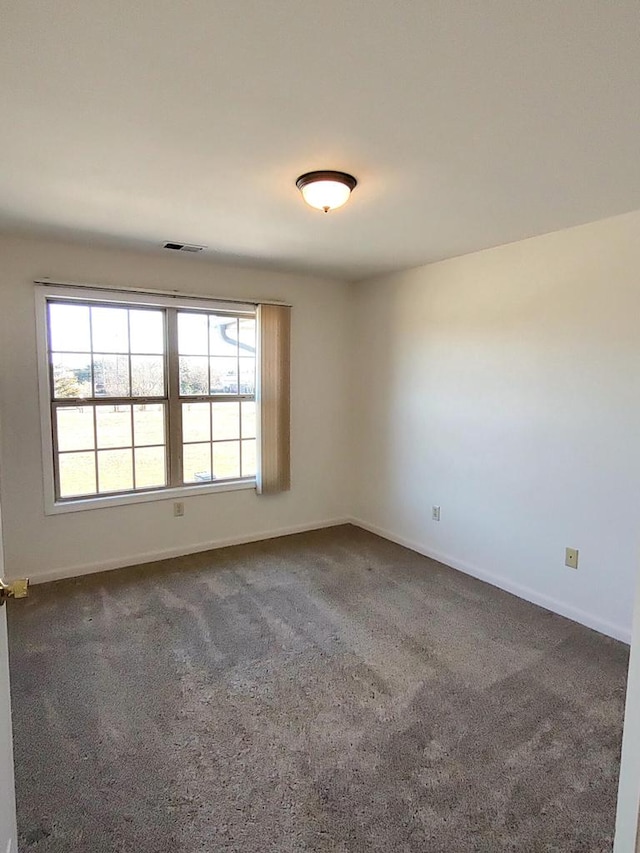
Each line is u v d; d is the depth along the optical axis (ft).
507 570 10.96
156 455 12.62
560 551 9.88
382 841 5.00
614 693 7.39
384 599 10.47
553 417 9.91
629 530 8.80
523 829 5.14
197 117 5.45
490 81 4.73
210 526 13.37
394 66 4.51
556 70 4.54
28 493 10.89
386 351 13.98
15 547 10.84
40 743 6.27
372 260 12.15
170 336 12.46
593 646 8.70
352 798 5.50
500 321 10.84
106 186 7.46
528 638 8.95
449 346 12.09
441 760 6.05
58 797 5.48
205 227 9.48
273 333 13.52
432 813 5.32
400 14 3.84
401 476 13.74
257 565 12.26
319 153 6.31
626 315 8.69
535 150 6.17
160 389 12.53
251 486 13.87
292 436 14.48
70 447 11.48
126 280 11.55
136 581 11.25
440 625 9.39
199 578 11.44
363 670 7.91
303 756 6.11
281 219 8.97
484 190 7.51
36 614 9.66
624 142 5.94
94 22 3.94
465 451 11.83
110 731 6.50
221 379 13.42
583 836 5.06
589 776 5.82
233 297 12.99
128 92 4.97
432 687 7.49
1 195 7.84
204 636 8.91
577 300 9.39
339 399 15.29
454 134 5.78
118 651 8.39
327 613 9.82
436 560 12.73
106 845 4.93
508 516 10.89
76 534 11.51
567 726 6.66
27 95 5.02
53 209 8.50
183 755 6.11
